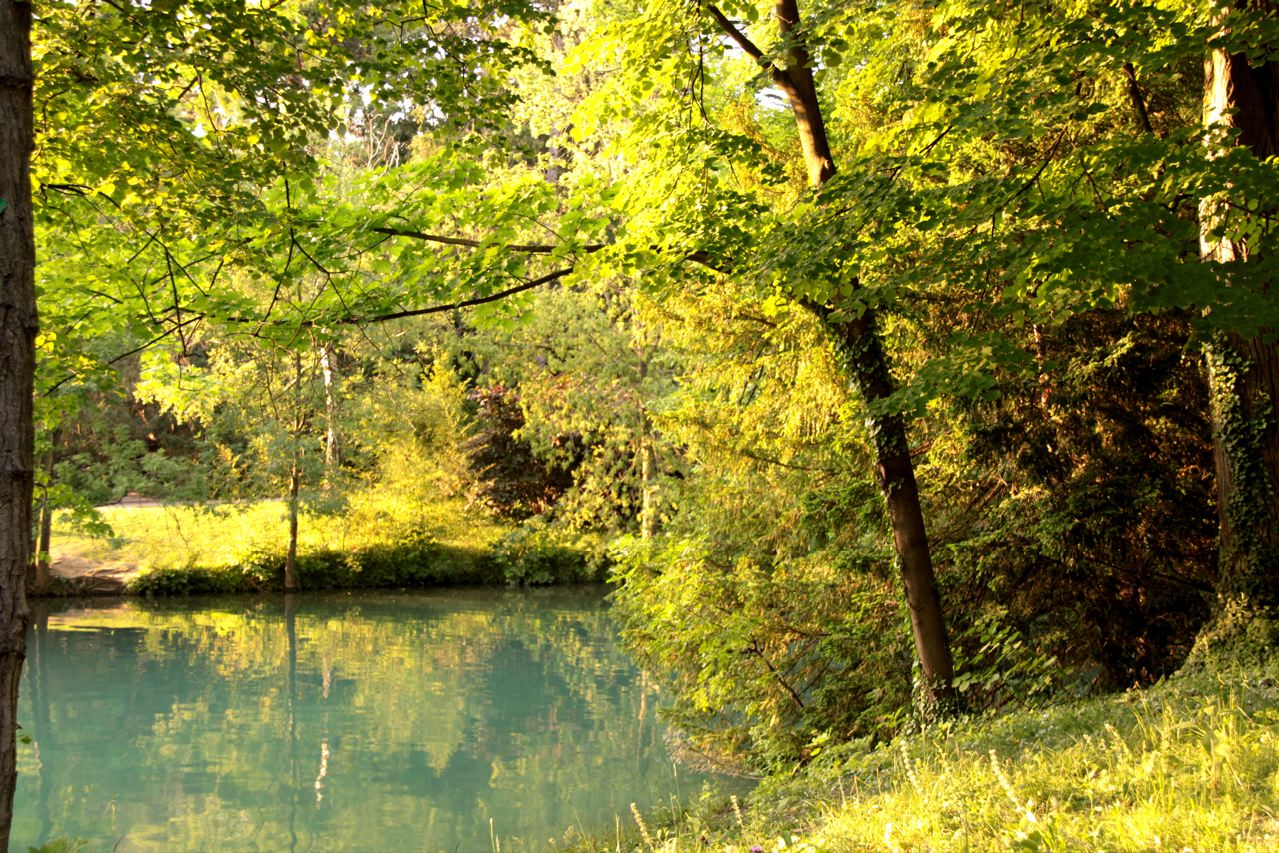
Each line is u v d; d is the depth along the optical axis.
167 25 6.42
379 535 27.56
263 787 11.57
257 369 22.52
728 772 12.33
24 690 15.84
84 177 7.55
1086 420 9.55
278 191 8.15
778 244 7.38
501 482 31.97
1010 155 9.71
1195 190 6.32
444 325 29.47
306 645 19.91
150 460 23.52
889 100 7.80
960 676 8.80
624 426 25.98
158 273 8.66
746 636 11.63
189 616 22.52
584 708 15.60
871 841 4.18
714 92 12.80
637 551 13.56
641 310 12.34
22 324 3.41
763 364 11.79
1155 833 3.33
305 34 7.44
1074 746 4.99
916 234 9.27
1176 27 6.38
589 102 10.01
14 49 3.47
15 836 9.91
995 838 3.63
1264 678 5.98
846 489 10.91
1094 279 6.04
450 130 7.59
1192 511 9.70
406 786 11.66
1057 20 6.84
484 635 21.56
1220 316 5.99
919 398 7.23
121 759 12.57
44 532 23.66
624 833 8.64
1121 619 9.58
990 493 10.73
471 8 7.42
